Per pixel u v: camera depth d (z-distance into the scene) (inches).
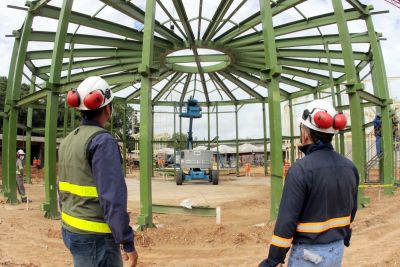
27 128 916.6
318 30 674.8
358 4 555.5
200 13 625.0
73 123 850.1
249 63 821.9
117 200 110.0
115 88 981.2
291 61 802.8
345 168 125.3
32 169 1346.0
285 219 117.9
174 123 1153.4
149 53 363.9
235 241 314.7
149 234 333.4
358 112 454.3
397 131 826.2
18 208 518.9
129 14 576.7
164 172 1163.3
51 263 272.7
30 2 536.4
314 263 119.0
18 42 621.3
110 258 116.9
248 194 693.9
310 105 128.5
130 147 1894.7
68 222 119.0
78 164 118.0
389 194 587.8
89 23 594.6
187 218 433.7
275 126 364.5
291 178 120.0
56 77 438.9
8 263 260.5
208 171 975.0
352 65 451.8
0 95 1722.4
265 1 376.2
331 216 120.8
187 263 269.9
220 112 1192.8
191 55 831.7
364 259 271.6
